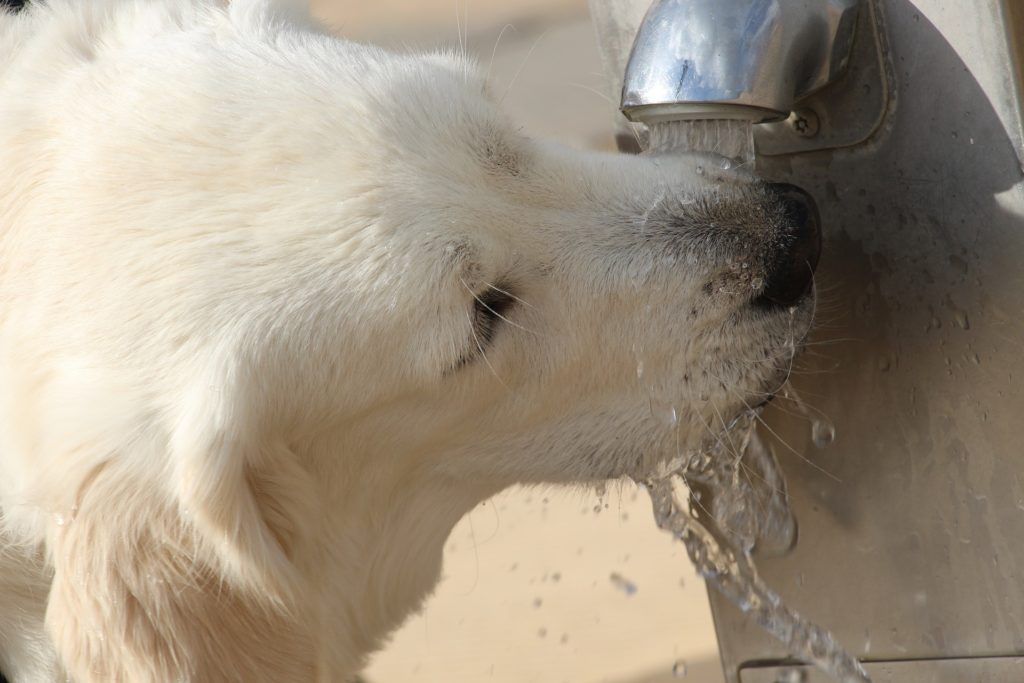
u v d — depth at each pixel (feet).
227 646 9.92
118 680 9.82
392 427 10.30
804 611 11.24
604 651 15.44
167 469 9.34
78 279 9.45
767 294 9.97
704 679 14.39
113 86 10.10
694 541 11.83
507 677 15.28
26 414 9.59
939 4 8.41
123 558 9.57
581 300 10.24
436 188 9.49
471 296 9.55
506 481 11.14
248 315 9.25
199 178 9.39
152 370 9.30
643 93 9.46
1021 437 8.89
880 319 9.73
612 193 10.44
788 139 9.96
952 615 10.02
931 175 8.91
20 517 10.03
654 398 10.54
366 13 37.81
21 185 9.89
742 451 11.01
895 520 10.20
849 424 10.27
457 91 10.09
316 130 9.37
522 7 35.12
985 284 8.76
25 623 10.68
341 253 9.24
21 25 11.64
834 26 8.92
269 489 10.02
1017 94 8.09
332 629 11.01
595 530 18.52
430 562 11.89
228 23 10.57
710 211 10.15
